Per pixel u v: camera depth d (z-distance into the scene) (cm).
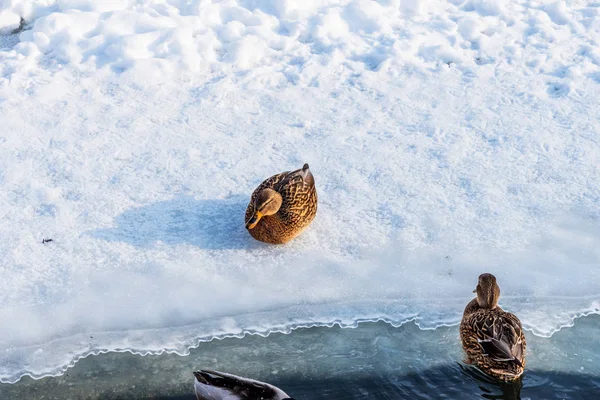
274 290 634
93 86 867
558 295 628
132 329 602
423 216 703
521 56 916
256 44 917
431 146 788
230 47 913
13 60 894
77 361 580
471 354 576
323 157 775
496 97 855
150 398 558
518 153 775
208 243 681
